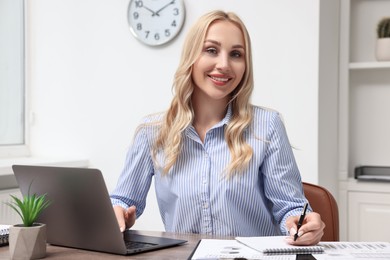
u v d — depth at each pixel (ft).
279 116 5.93
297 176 5.75
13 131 11.73
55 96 11.69
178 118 5.74
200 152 5.73
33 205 4.43
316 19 9.36
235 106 5.75
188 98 5.77
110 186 11.21
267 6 9.73
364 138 11.00
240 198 5.57
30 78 11.94
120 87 11.04
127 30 10.92
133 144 6.07
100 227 4.50
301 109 9.52
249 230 5.67
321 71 9.55
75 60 11.46
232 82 5.60
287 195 5.56
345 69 10.67
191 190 5.64
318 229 4.48
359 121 11.03
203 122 5.83
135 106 10.92
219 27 5.56
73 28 11.46
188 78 5.71
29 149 11.97
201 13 10.27
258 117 5.80
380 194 10.34
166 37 10.49
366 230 10.45
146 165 6.01
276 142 5.68
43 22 11.76
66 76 11.57
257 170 5.61
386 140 10.87
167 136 5.83
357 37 11.05
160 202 5.99
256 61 9.86
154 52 10.69
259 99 9.87
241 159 5.50
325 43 9.82
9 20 11.48
